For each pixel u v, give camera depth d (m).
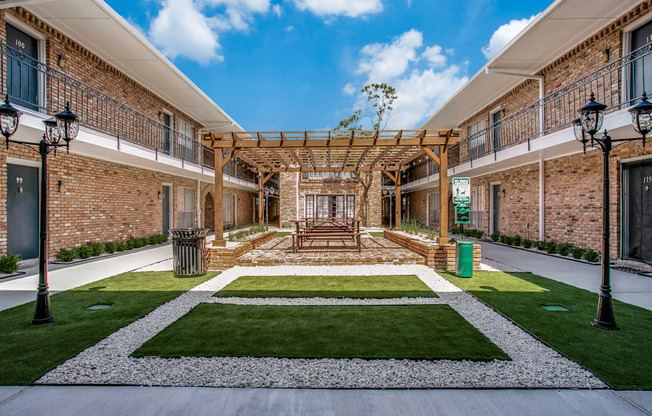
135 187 10.98
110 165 9.78
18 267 6.59
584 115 3.65
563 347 3.09
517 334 3.40
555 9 6.95
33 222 7.82
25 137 6.64
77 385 2.49
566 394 2.36
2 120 3.50
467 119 15.08
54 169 7.92
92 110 9.09
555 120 8.62
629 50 7.15
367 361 2.85
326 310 4.18
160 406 2.25
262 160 11.03
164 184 13.04
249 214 23.95
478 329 3.55
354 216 18.89
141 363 2.81
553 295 4.84
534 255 8.71
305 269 6.79
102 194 9.46
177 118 13.83
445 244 7.25
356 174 18.91
